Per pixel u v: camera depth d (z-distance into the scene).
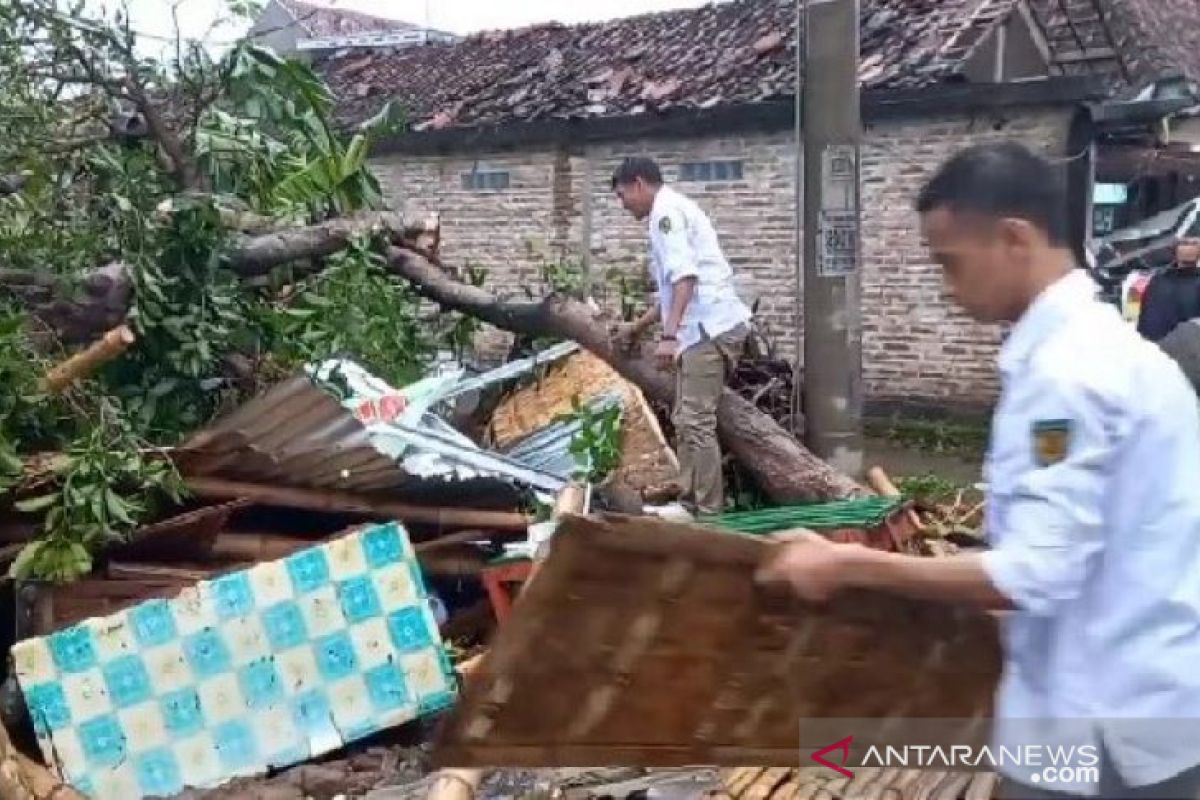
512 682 2.50
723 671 2.51
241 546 4.72
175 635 4.10
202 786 4.04
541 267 11.84
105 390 5.41
